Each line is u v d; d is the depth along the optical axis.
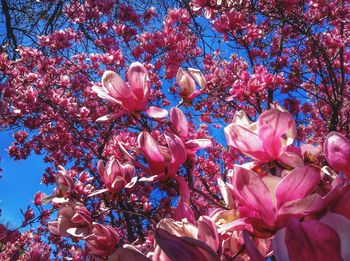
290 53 6.20
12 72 6.23
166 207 3.86
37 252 3.28
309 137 6.51
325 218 0.68
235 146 1.13
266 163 1.12
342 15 5.34
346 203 0.72
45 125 6.82
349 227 0.66
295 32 5.57
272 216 0.78
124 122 6.05
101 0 6.64
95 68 7.34
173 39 6.44
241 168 0.81
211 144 1.50
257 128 1.12
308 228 0.63
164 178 1.37
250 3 4.94
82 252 2.37
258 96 4.60
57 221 1.91
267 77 4.25
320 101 6.33
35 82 6.25
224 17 4.70
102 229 1.60
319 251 0.62
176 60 6.57
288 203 0.74
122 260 0.74
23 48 6.75
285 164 1.08
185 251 0.71
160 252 0.87
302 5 5.55
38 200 4.66
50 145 6.95
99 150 5.12
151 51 6.51
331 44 4.99
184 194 1.34
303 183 0.77
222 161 6.87
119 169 2.00
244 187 0.80
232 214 0.97
